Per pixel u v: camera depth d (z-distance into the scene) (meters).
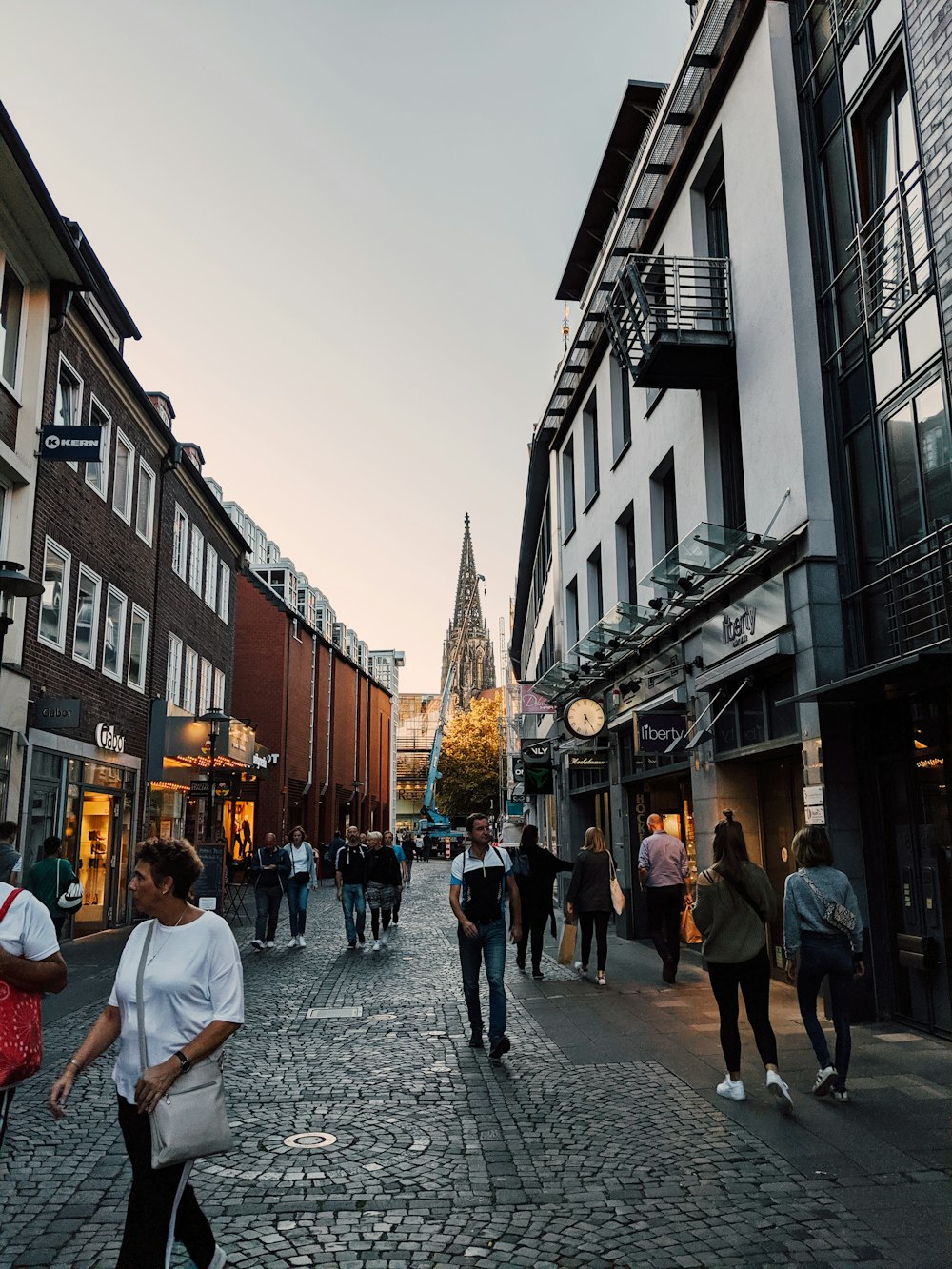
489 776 73.62
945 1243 4.06
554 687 20.34
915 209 8.27
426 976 11.98
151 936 3.34
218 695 28.23
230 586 29.81
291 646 37.88
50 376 15.45
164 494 22.44
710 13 11.23
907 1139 5.36
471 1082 6.82
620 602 16.97
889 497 8.62
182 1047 3.20
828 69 9.81
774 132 10.29
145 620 21.17
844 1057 6.11
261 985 11.31
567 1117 5.95
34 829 14.96
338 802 48.25
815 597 9.20
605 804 18.41
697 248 12.84
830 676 9.05
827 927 6.22
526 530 31.58
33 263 14.87
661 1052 7.60
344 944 15.50
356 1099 6.44
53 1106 3.15
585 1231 4.27
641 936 15.80
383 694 65.75
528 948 14.48
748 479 10.83
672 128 13.02
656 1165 5.05
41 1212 4.52
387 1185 4.84
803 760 9.20
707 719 12.00
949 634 7.57
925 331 8.04
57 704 14.76
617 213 16.09
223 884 19.16
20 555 14.45
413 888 33.44
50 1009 9.95
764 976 6.24
